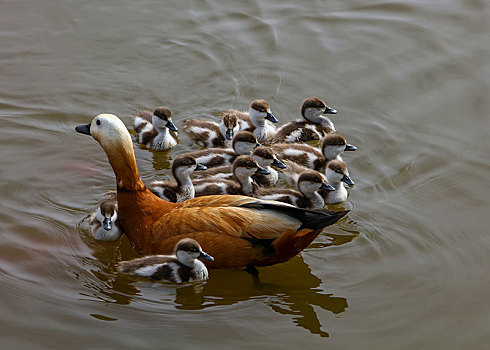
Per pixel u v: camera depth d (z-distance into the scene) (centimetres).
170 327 1169
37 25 2042
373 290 1269
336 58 1969
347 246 1383
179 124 1770
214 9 2145
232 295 1258
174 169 1505
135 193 1299
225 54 1986
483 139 1677
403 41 2014
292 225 1243
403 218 1454
